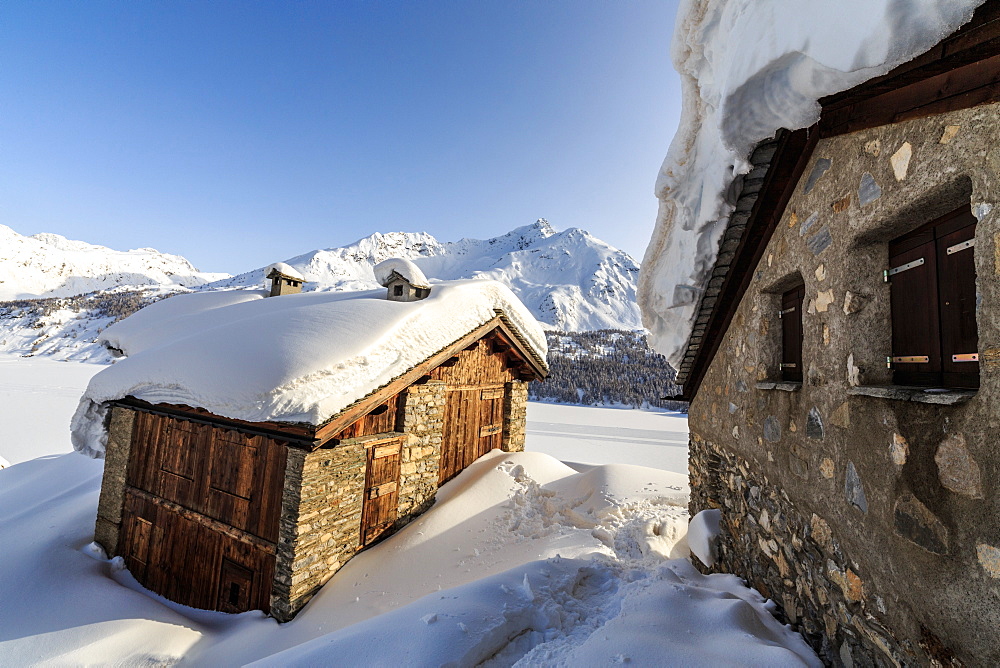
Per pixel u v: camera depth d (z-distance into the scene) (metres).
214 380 6.17
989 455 1.51
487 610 2.95
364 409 6.30
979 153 1.60
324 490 6.07
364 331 6.85
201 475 6.98
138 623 5.63
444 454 8.62
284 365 5.93
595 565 4.01
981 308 1.58
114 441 8.13
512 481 8.59
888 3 1.45
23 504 10.98
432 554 6.46
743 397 4.07
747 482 3.95
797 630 2.97
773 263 3.44
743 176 3.17
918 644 1.84
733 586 3.84
